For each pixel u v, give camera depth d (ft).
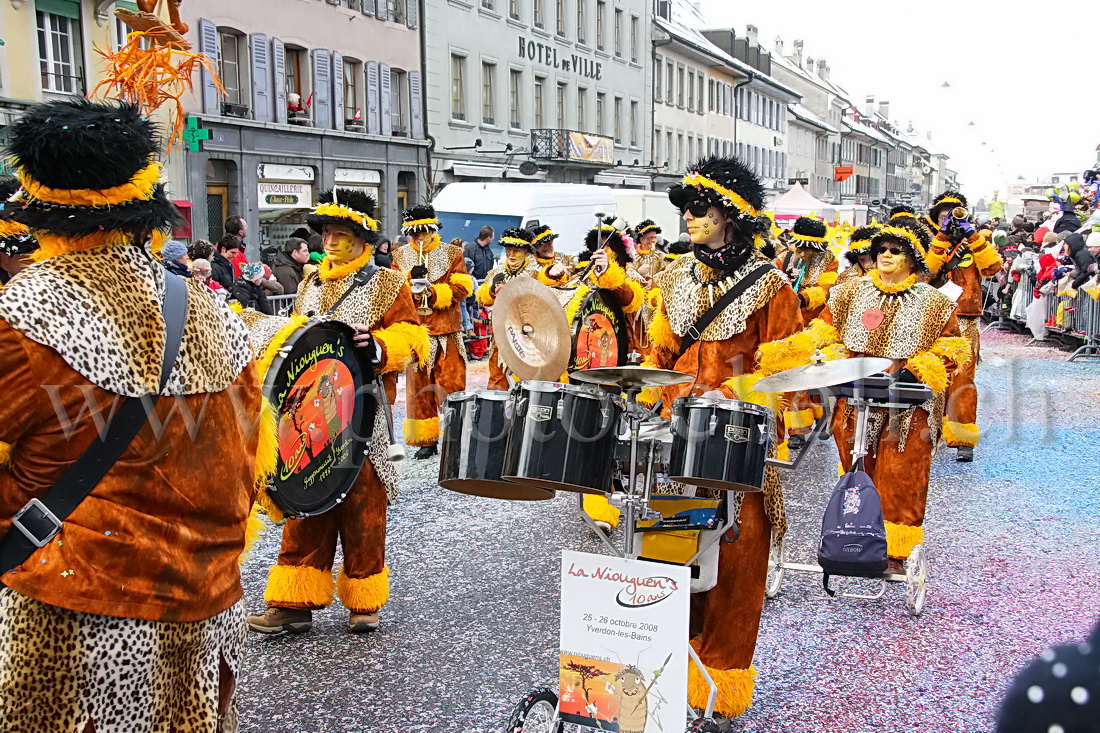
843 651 15.47
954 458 29.25
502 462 11.18
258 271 35.42
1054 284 56.70
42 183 8.16
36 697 8.09
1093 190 61.77
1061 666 3.74
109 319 8.21
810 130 258.78
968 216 31.09
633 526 11.19
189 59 18.86
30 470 8.09
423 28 97.91
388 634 15.89
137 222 8.41
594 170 128.67
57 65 59.16
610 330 21.44
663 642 10.81
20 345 7.80
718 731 11.98
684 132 171.94
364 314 16.08
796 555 20.27
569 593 11.21
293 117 81.46
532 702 11.40
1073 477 26.53
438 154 101.50
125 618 8.26
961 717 13.21
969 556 20.21
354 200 16.71
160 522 8.47
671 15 180.96
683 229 89.30
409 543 20.66
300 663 14.83
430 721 13.01
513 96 117.29
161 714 8.74
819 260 33.58
